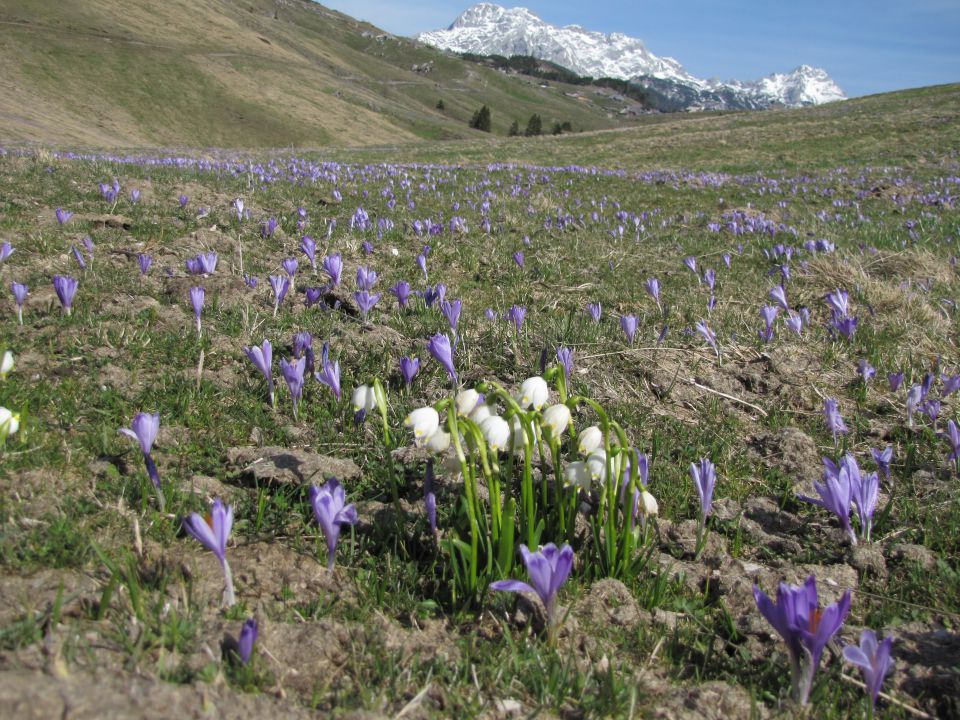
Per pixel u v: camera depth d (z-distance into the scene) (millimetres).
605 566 2502
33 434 3008
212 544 2018
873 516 3080
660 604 2455
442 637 2201
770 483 3406
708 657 2225
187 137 75688
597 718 1915
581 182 18781
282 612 2199
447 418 2295
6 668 1676
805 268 7512
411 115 121250
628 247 8969
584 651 2180
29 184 9453
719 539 2871
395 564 2504
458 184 16516
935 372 4738
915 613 2459
